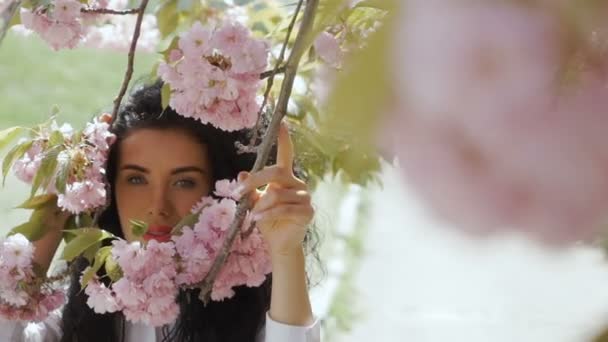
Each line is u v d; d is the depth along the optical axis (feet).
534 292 13.07
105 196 6.10
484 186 0.98
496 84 0.98
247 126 5.25
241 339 6.69
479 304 16.80
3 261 5.82
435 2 1.00
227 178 6.69
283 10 8.44
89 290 5.60
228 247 5.45
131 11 5.84
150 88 6.70
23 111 28.55
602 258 1.47
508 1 1.00
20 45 33.01
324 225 10.14
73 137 6.07
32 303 5.90
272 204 5.51
